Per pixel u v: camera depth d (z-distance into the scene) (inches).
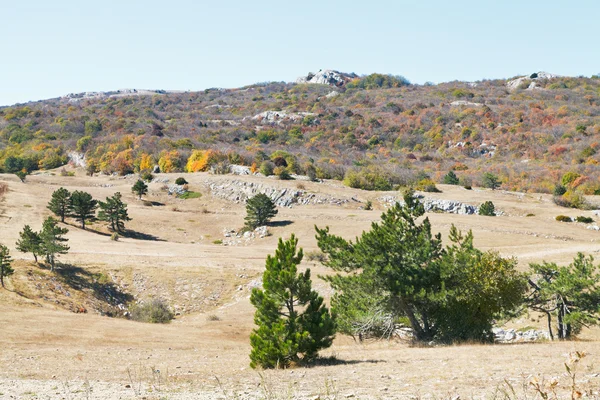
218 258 2775.6
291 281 807.7
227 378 650.2
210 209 4394.7
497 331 1440.7
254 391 518.3
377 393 458.6
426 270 1093.8
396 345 1075.3
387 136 7869.1
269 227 3683.6
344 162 6018.7
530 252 2479.1
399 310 1118.4
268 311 806.5
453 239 1168.2
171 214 4163.4
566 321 1119.0
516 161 6097.4
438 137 7436.0
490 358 691.4
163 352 1155.9
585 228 3363.7
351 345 1177.4
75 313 1863.9
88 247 2898.6
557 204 4089.6
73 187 4911.4
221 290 2383.1
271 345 764.0
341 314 1148.5
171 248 3048.7
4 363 906.7
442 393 439.5
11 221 3518.7
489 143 6953.7
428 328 1118.4
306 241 3287.4
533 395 399.2
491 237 2965.1
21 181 5142.7
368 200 4279.0
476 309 1067.9
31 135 7564.0
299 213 3951.8
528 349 780.0
